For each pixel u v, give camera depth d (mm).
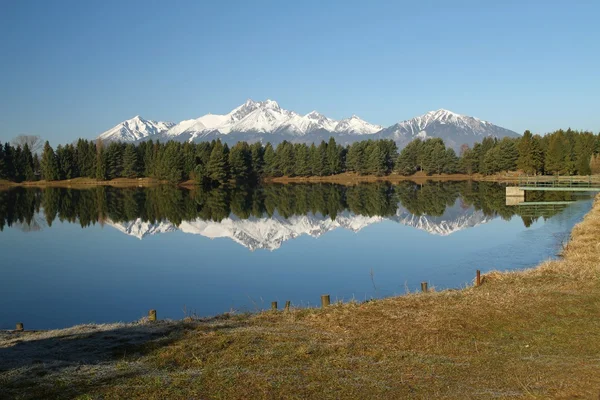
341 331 12719
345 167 139125
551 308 13984
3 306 21109
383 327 12844
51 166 114000
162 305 21062
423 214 54188
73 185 112438
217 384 9094
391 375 9523
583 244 26859
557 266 20047
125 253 33875
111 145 118812
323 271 27016
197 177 104312
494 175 121375
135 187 106625
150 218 53906
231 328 13094
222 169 107062
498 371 9680
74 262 30812
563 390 8516
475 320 13141
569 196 69438
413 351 11086
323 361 10359
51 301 21906
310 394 8656
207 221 51281
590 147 105375
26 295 22891
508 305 14281
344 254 32156
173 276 26547
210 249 35344
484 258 28031
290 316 14438
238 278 25797
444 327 12641
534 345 11328
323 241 38031
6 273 27562
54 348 11539
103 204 69750
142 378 9414
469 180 120125
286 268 28156
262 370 9836
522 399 8211
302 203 70562
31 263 30547
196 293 22922
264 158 128500
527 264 25562
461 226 43719
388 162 139500
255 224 48562
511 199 66875
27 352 11203
